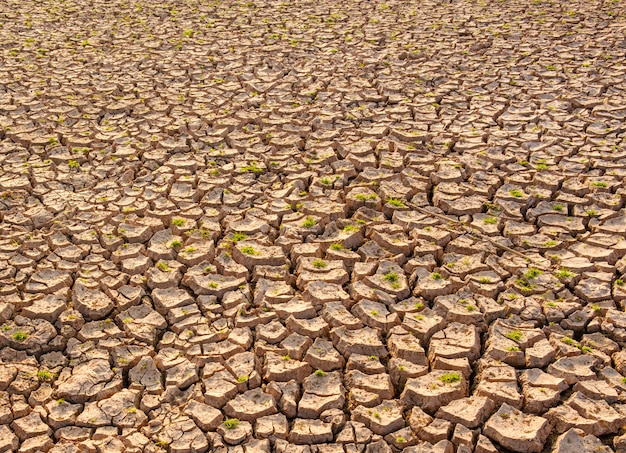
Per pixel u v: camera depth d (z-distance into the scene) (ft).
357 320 16.26
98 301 16.99
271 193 21.30
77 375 14.99
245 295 17.28
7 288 17.29
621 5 38.19
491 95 27.45
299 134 24.70
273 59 31.45
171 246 18.88
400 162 22.58
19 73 30.14
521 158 22.86
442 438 13.61
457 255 18.44
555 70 29.68
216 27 36.40
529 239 18.97
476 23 36.06
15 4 40.91
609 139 23.97
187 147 23.85
